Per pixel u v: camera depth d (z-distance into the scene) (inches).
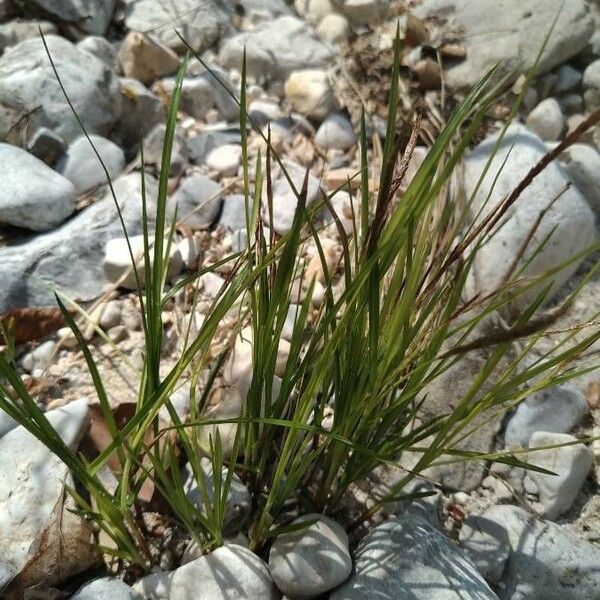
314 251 20.0
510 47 25.2
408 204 11.0
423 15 27.0
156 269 11.5
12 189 18.9
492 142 20.6
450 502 15.5
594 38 26.6
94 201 20.5
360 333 12.4
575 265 19.7
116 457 15.0
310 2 28.5
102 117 22.0
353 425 13.0
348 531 14.5
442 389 16.5
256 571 13.1
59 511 13.4
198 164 22.5
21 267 18.2
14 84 21.3
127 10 26.7
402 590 12.9
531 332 9.1
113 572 13.8
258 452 14.5
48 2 25.1
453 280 12.9
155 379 12.2
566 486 15.4
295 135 23.7
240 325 14.7
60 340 17.8
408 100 24.2
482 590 13.1
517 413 16.6
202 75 24.5
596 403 17.3
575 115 25.2
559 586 14.0
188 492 14.4
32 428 11.1
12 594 12.9
